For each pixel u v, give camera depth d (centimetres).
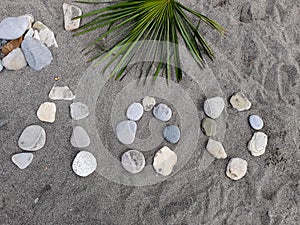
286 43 59
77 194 48
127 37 53
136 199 49
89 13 54
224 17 59
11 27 53
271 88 56
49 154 49
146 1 54
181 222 48
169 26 56
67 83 53
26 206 47
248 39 58
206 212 49
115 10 57
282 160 52
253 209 49
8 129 50
